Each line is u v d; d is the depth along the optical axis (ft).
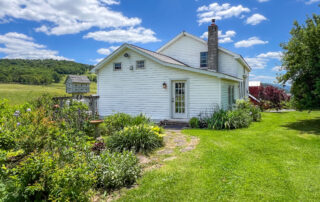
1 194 8.29
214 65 42.96
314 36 28.09
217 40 43.34
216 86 31.71
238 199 9.77
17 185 8.31
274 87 57.26
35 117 16.53
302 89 30.58
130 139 17.35
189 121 30.63
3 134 12.19
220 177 12.01
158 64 35.81
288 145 18.62
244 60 47.14
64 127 16.80
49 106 22.97
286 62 31.99
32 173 8.52
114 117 25.71
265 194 10.16
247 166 13.62
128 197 10.06
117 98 39.60
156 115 36.27
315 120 34.22
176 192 10.40
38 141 12.21
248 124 29.32
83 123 20.98
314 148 17.66
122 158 12.60
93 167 11.16
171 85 35.14
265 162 14.37
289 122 32.94
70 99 26.63
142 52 35.91
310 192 10.32
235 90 42.37
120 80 39.27
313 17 29.63
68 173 8.72
